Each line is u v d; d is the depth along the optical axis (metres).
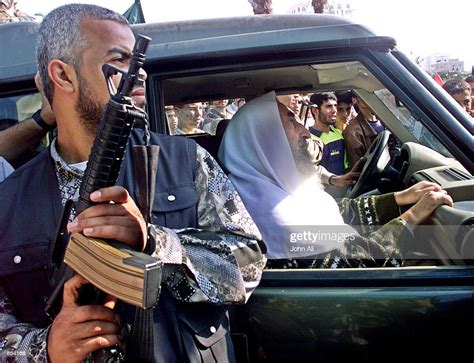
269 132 1.87
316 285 1.50
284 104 2.02
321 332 1.48
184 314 1.21
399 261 1.62
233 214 1.35
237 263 1.28
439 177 1.82
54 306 1.13
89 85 1.20
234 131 1.92
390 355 1.47
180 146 1.36
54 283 1.13
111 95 0.99
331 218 1.74
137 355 1.10
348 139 2.33
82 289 1.05
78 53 1.19
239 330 1.51
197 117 2.20
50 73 1.23
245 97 2.12
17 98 1.72
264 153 1.84
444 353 1.45
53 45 1.22
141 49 0.97
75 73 1.21
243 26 1.63
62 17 1.22
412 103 1.55
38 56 1.27
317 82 2.01
